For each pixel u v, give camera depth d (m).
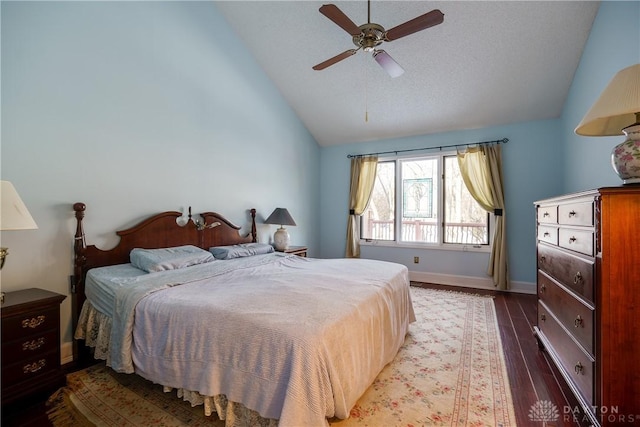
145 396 1.80
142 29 2.77
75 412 1.67
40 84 2.12
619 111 1.30
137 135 2.73
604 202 1.35
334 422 1.54
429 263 4.75
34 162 2.10
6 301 1.73
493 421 1.55
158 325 1.64
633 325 1.31
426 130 4.69
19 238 2.04
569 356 1.72
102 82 2.47
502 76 3.53
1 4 1.94
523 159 4.14
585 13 2.75
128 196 2.66
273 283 2.07
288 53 3.88
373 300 1.87
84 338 2.17
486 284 4.36
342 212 5.49
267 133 4.31
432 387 1.87
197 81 3.29
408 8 3.00
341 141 5.43
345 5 3.10
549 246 2.11
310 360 1.24
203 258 2.77
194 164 3.26
